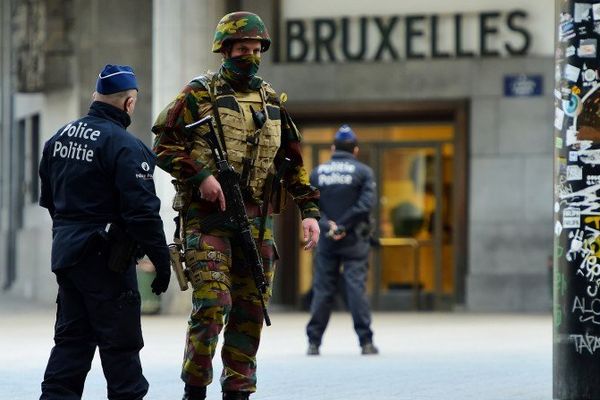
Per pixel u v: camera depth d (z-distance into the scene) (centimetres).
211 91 2034
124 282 1975
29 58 6781
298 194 2134
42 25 6681
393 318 5716
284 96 2112
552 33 6188
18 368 3344
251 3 6341
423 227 6372
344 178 3806
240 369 2059
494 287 6188
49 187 2027
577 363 2281
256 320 2061
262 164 2050
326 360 3616
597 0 2292
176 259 2012
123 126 2003
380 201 6400
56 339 2022
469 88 6231
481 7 6228
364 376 3120
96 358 3494
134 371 1989
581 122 2292
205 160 2020
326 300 3794
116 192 1967
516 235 6197
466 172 6250
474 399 2617
